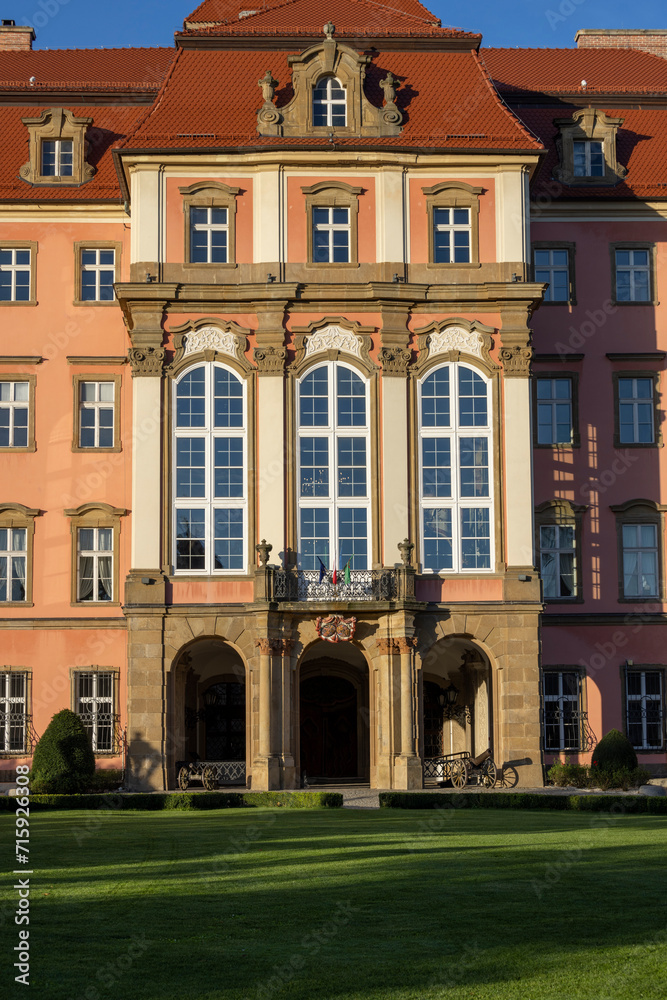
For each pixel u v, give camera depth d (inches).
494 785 1536.7
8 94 1908.2
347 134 1656.0
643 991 493.7
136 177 1643.7
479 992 494.6
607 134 1881.2
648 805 1229.1
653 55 2178.9
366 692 1834.4
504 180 1664.6
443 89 1715.1
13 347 1785.2
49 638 1728.6
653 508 1809.8
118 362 1785.2
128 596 1563.7
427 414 1620.3
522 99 1934.1
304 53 1665.8
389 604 1545.3
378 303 1625.2
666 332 1847.9
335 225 1653.5
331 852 861.2
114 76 2050.9
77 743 1514.5
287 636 1552.7
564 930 589.3
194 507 1589.6
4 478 1759.4
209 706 1841.8
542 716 1592.0
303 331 1622.8
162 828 1055.0
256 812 1238.9
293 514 1587.1
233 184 1651.1
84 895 681.6
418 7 1953.7
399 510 1590.8
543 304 1841.8
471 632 1573.6
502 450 1614.2
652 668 1772.9
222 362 1617.9
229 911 635.5
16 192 1802.4
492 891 690.2
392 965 531.8
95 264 1815.9
